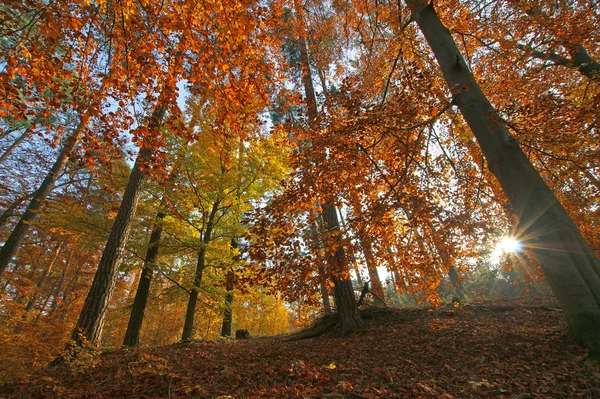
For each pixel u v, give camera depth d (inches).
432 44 207.8
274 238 180.7
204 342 322.0
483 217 268.8
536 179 150.9
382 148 243.1
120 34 138.2
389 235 215.8
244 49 153.0
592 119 174.2
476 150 285.0
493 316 286.0
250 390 157.2
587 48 276.1
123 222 293.9
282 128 212.5
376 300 374.3
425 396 141.6
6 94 129.5
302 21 380.5
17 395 155.6
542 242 145.9
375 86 311.3
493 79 291.3
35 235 612.4
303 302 206.7
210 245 370.9
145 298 387.9
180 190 339.6
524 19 254.8
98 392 158.1
